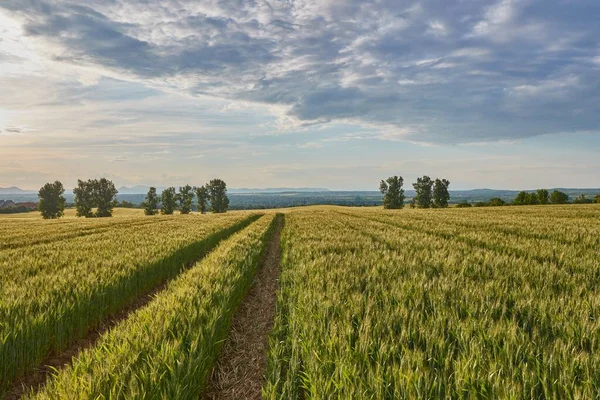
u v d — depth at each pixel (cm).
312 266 905
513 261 909
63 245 1454
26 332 504
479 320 472
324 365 375
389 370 348
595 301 539
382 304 579
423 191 10488
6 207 13300
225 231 2406
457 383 321
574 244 1269
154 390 344
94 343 646
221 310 562
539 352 382
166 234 1962
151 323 490
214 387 467
